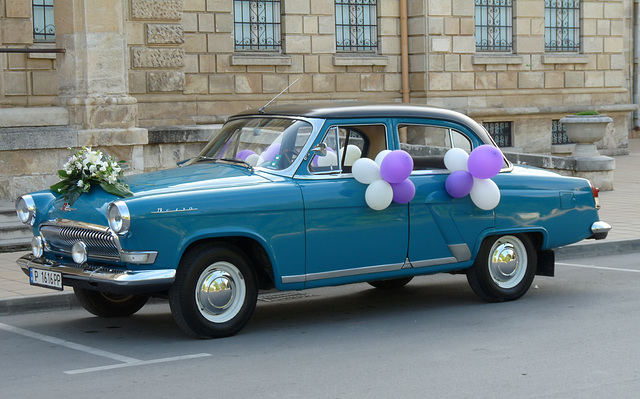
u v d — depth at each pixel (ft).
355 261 26.48
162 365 22.21
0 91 56.18
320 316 28.32
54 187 25.70
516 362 22.06
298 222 25.44
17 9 56.70
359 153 26.91
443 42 76.64
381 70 75.77
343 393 19.56
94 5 44.91
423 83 76.38
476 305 29.53
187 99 66.95
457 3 77.15
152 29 57.52
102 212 24.11
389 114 27.48
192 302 24.36
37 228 26.48
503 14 81.25
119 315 28.66
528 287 30.04
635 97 111.65
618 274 35.12
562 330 25.53
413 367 21.71
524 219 29.27
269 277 25.99
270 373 21.33
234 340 24.90
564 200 30.09
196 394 19.62
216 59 68.39
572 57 84.53
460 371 21.27
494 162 27.40
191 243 24.22
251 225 24.76
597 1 86.12
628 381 20.25
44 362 22.76
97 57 45.09
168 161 48.16
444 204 27.78
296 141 26.30
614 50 87.40
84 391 19.98
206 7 67.77
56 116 44.93
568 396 19.16
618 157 86.48
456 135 28.50
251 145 27.22
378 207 26.22
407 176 26.30
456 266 28.32
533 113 81.71
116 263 24.09
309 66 72.38
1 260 37.22
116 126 45.52
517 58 80.89
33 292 30.07
